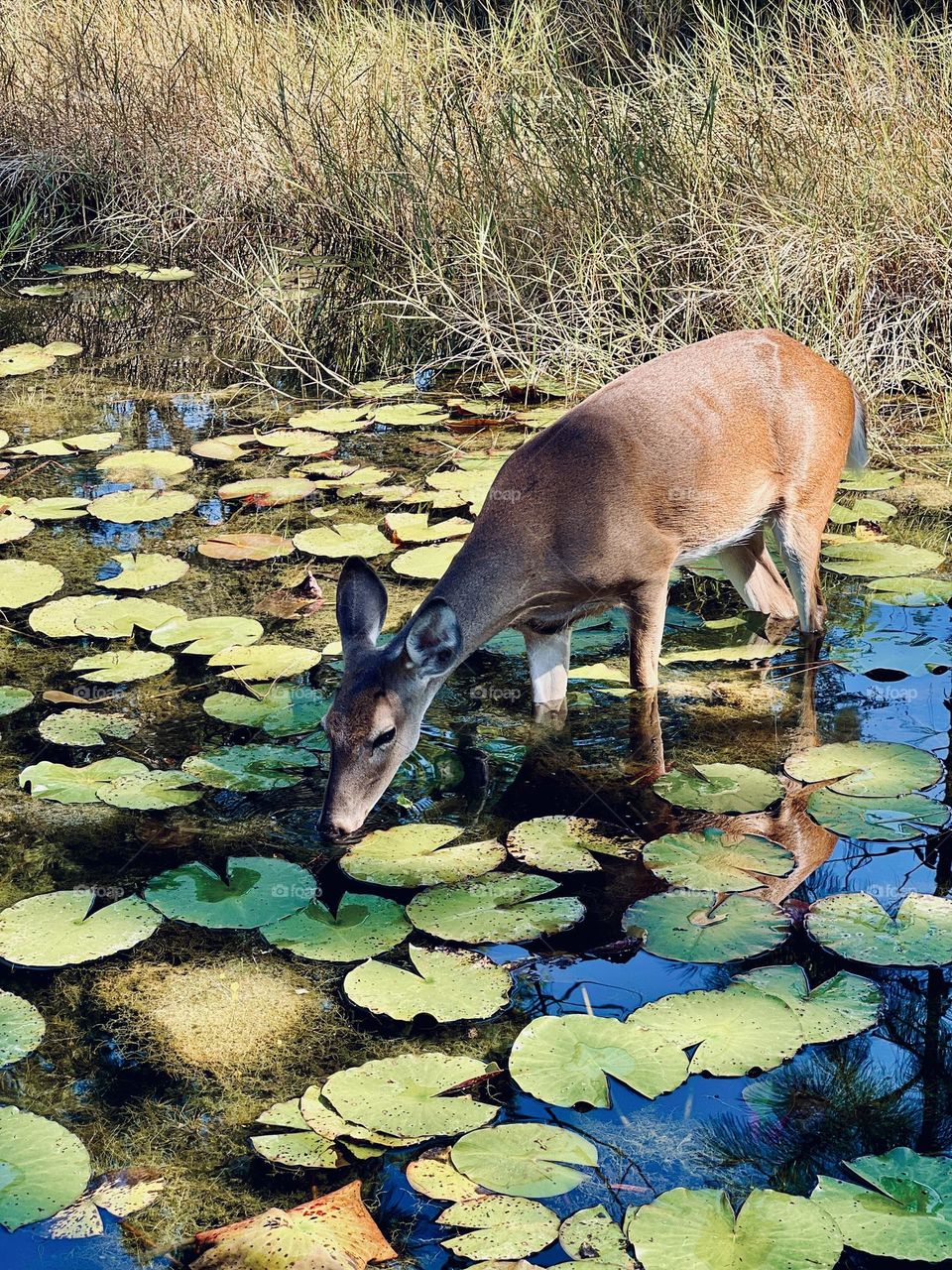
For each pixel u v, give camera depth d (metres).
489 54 11.09
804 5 10.08
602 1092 3.22
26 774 4.54
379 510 6.70
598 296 8.50
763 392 5.23
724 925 3.82
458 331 8.78
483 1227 2.86
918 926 3.79
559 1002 3.60
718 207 8.59
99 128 12.09
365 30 12.22
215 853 4.28
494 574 4.77
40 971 3.79
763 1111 3.21
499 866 4.18
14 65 12.56
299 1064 3.44
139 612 5.60
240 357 9.10
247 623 5.54
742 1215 2.86
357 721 4.29
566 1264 2.76
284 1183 3.07
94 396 8.41
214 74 12.29
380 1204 2.98
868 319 7.93
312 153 11.12
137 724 4.96
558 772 4.70
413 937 3.90
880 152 8.45
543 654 5.09
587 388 8.03
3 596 5.68
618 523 4.88
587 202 9.03
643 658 5.14
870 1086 3.29
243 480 7.02
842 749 4.66
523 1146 3.08
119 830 4.42
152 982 3.76
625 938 3.84
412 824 4.42
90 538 6.46
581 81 10.57
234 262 10.92
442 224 9.85
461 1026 3.54
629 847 4.25
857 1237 2.80
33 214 11.76
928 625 5.59
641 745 4.83
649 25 11.14
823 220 8.16
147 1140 3.21
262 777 4.57
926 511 6.58
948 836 4.21
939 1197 2.91
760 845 4.21
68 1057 3.47
